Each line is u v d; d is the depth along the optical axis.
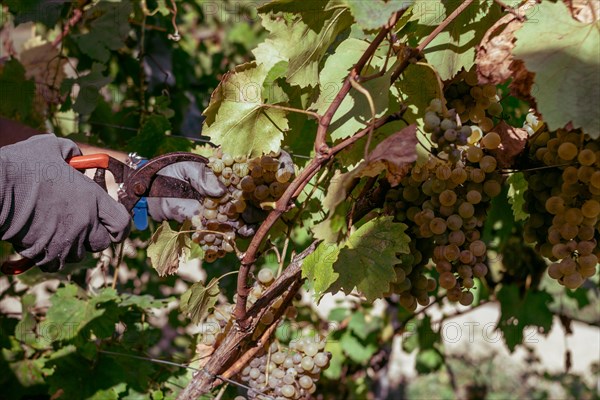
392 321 2.99
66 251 1.57
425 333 2.97
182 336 3.38
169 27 2.95
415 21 1.50
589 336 6.67
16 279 2.56
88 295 2.35
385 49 1.43
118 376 2.22
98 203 1.56
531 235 1.45
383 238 1.37
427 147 1.40
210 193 1.56
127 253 2.79
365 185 1.50
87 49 2.52
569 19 1.24
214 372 1.60
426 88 1.43
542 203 1.40
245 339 1.64
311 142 1.90
